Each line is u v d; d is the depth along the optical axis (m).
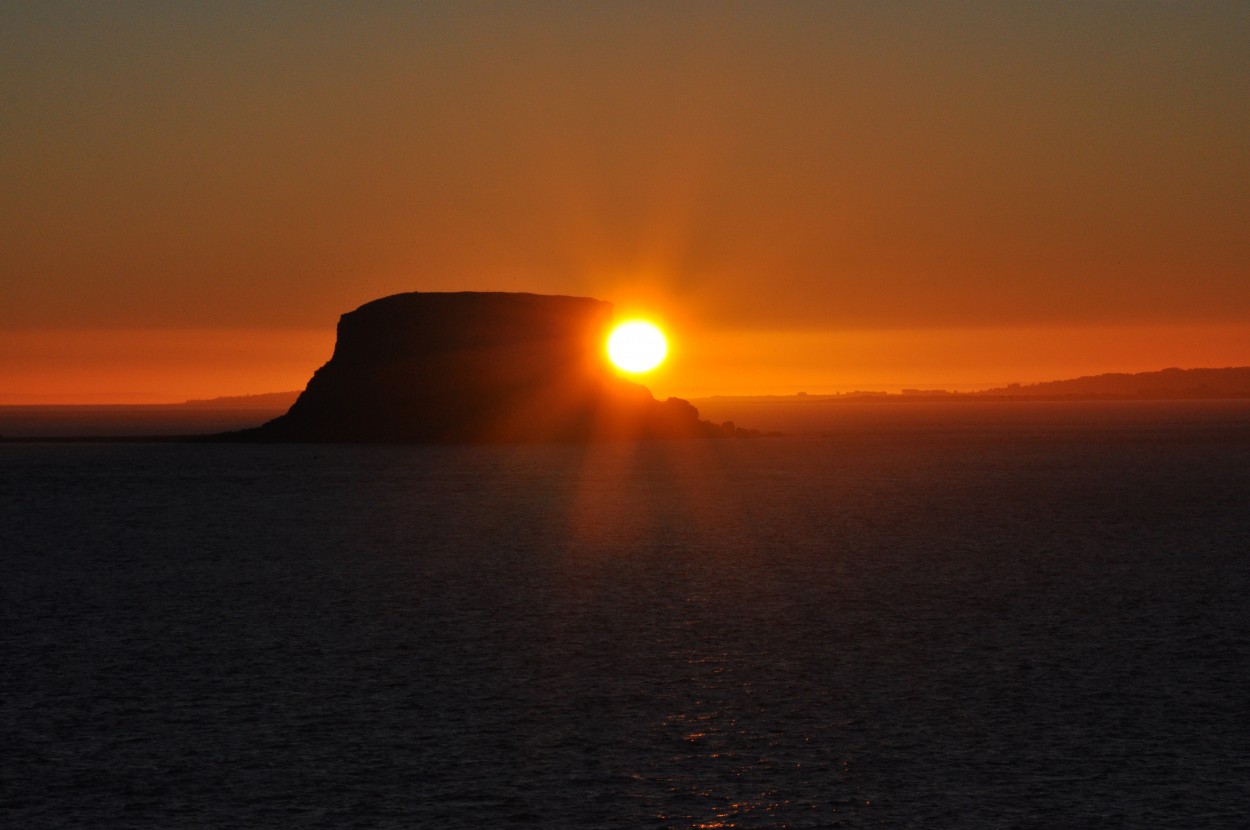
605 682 53.47
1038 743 45.00
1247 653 58.75
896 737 45.75
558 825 37.88
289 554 97.31
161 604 73.19
